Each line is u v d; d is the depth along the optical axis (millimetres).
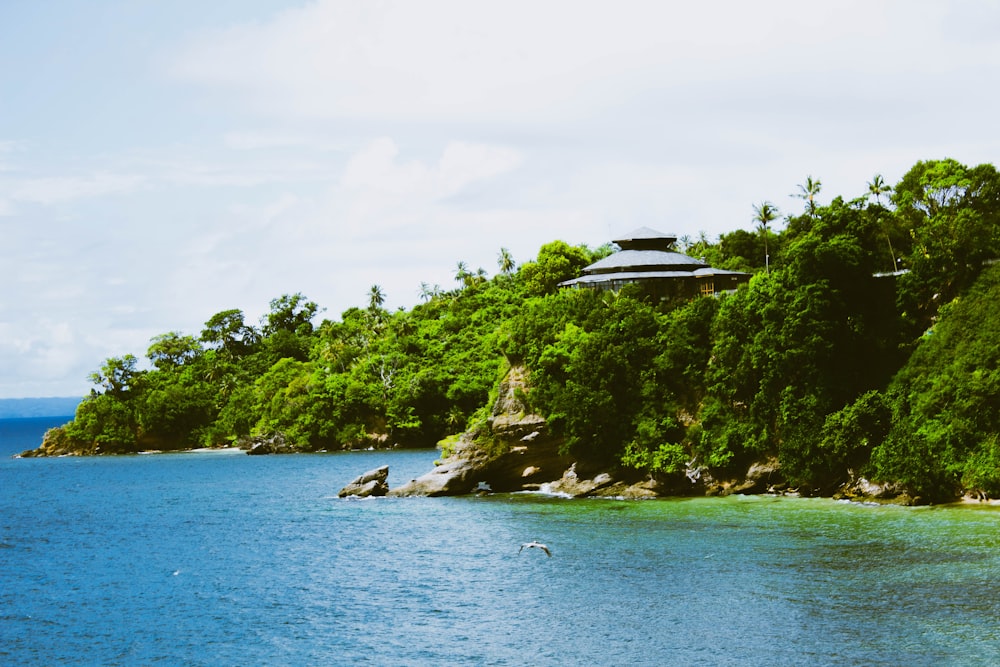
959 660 40312
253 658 46406
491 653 44844
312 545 76500
